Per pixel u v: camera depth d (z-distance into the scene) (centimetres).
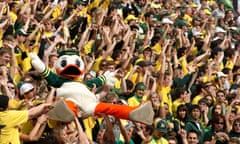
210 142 2358
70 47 2736
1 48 2259
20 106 1780
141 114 1705
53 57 2409
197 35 3759
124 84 2452
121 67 2700
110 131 1909
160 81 2686
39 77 2119
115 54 2775
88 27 2950
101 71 2502
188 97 2677
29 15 2869
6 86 1994
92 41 2916
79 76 1756
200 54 3416
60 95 1722
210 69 3022
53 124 1756
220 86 3045
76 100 1716
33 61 1734
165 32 3334
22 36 2570
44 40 2648
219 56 3344
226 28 4016
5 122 1653
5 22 2642
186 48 3300
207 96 2666
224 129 2480
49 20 3002
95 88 1836
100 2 3459
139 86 2411
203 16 4119
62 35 2922
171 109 2627
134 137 2066
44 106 1677
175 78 2897
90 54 2770
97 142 1998
